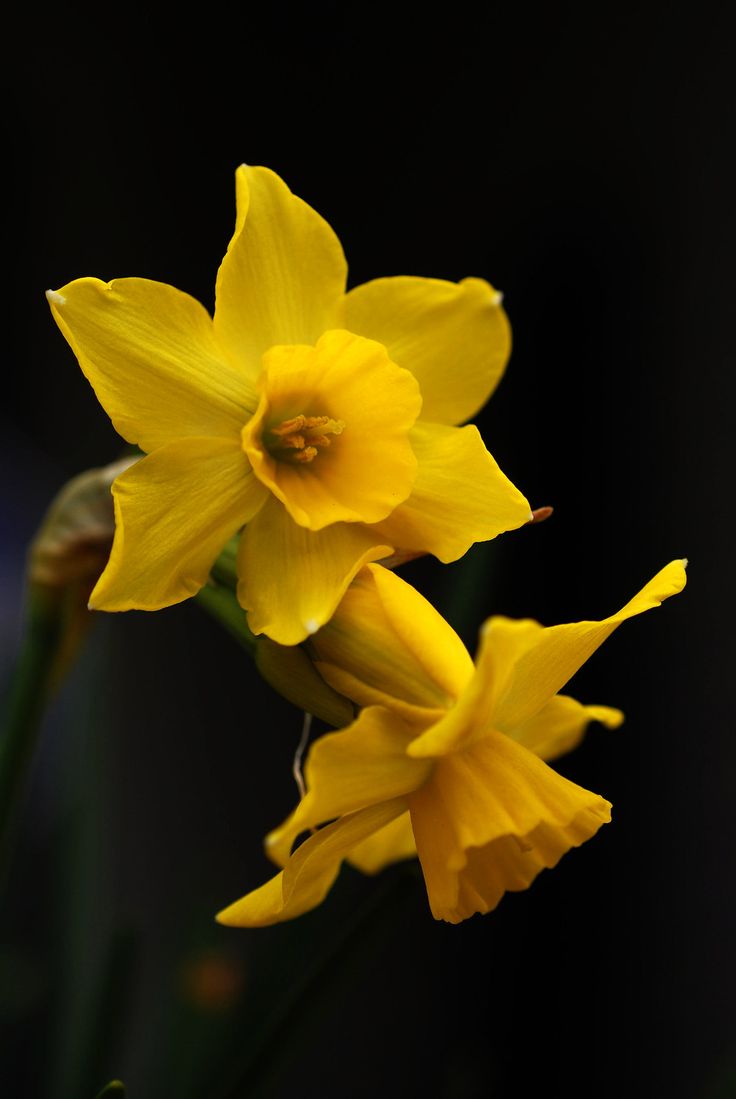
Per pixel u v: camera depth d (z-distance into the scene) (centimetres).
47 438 99
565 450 93
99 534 53
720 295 88
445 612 56
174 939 90
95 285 49
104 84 97
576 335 94
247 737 101
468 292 51
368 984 98
